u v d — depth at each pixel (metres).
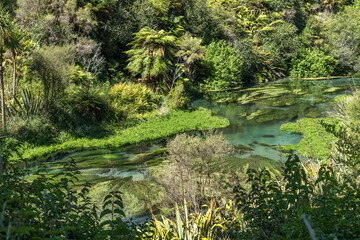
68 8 19.22
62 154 11.35
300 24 40.84
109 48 22.05
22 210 1.73
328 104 19.03
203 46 27.08
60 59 13.69
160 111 17.09
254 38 33.88
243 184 6.59
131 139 13.04
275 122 15.34
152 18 24.72
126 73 22.16
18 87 14.41
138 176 8.80
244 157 9.98
